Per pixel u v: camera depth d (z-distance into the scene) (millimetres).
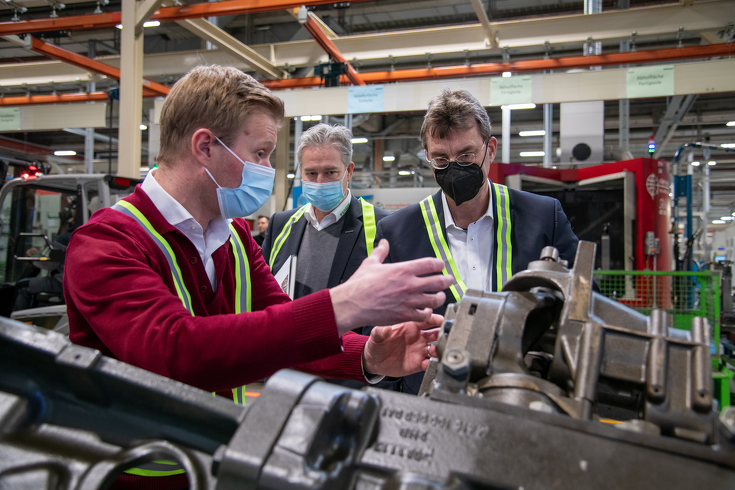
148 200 1013
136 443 594
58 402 627
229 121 1015
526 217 1676
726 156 11203
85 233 929
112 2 7305
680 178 5242
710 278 3053
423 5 7359
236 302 1194
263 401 536
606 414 1033
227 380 769
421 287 783
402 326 1081
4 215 4266
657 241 4801
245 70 6547
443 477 496
